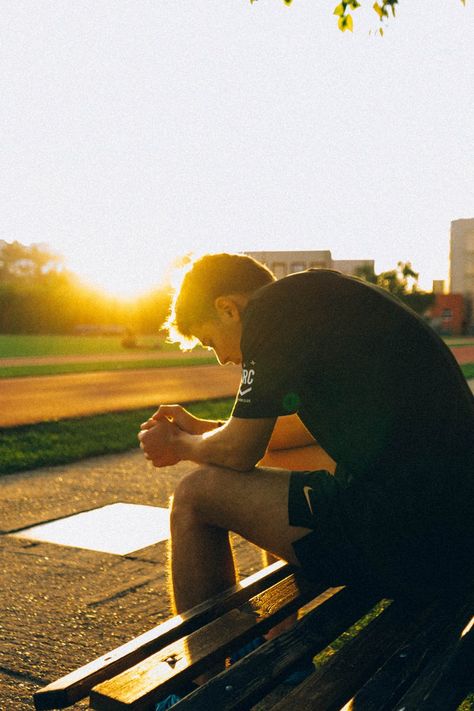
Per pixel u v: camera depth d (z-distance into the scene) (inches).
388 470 67.3
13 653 113.0
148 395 507.2
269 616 68.4
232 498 74.7
